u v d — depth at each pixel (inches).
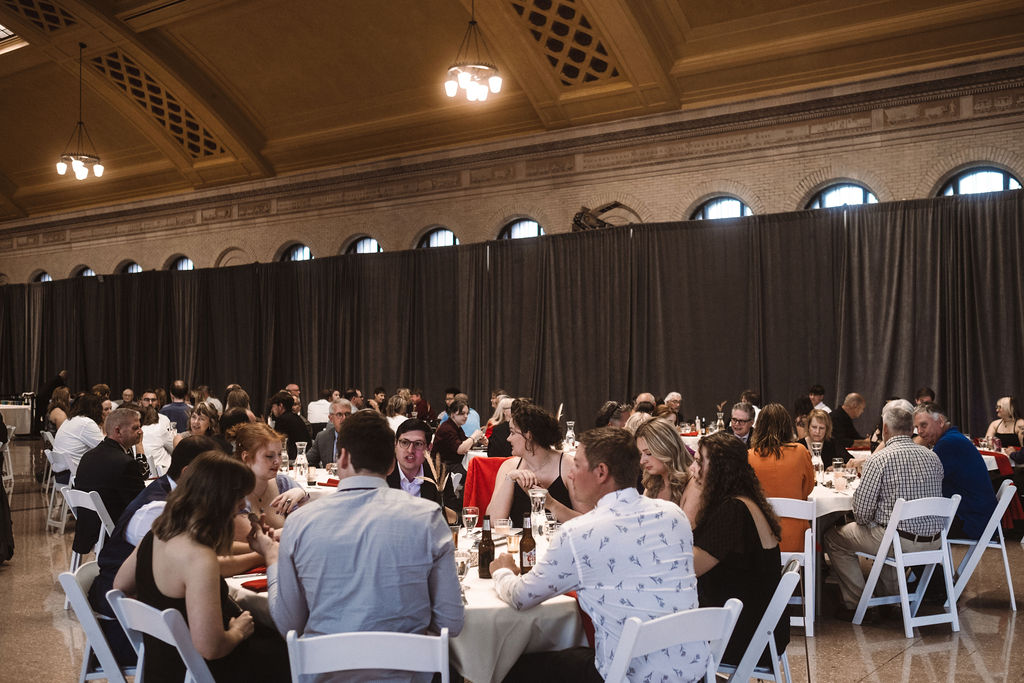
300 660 101.0
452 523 177.9
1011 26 424.5
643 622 104.4
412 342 621.6
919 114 457.7
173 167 749.3
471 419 440.1
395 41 573.9
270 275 697.6
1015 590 251.0
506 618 123.3
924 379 442.0
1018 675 181.8
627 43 493.0
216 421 304.8
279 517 160.2
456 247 603.5
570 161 570.9
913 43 448.5
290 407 387.9
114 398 783.7
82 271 860.0
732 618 113.0
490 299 585.3
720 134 516.4
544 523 170.4
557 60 531.8
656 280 518.9
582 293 545.6
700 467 144.3
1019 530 334.0
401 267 629.6
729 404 495.5
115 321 789.2
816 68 478.0
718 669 136.3
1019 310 417.1
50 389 625.6
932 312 439.5
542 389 562.6
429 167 632.4
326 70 618.2
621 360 527.8
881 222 455.2
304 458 269.9
